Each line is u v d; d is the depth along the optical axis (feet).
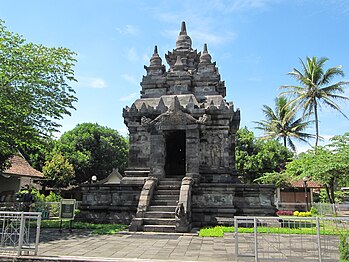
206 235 47.03
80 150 174.70
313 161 94.89
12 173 95.66
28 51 63.72
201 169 70.54
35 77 62.49
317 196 166.71
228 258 31.96
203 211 58.70
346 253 27.12
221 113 72.18
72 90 69.15
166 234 48.21
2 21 62.90
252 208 59.26
